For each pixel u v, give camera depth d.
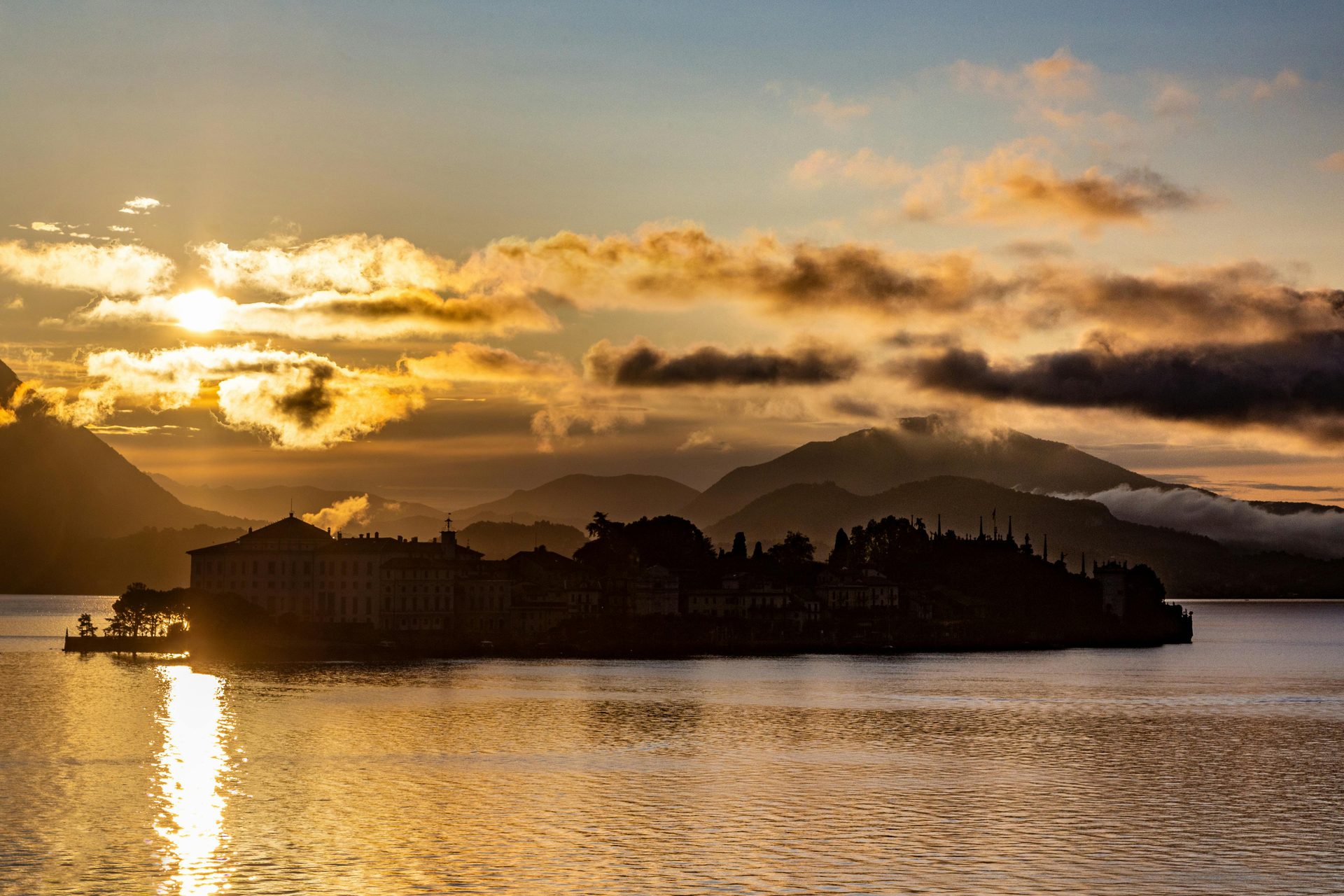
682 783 192.38
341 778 192.62
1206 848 156.62
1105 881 142.88
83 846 152.25
